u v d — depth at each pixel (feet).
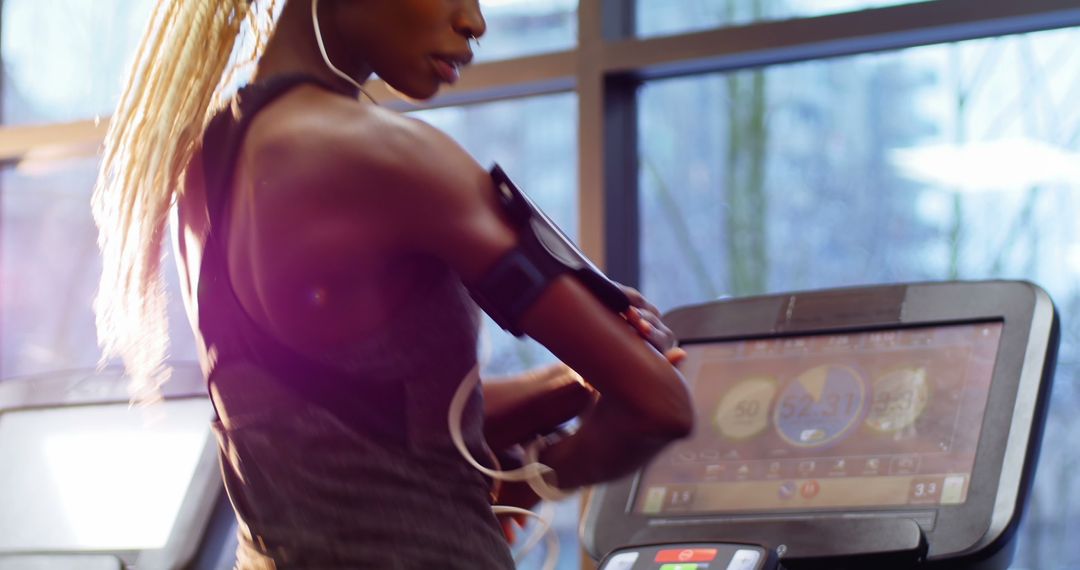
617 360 3.55
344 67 3.94
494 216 3.58
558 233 3.66
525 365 9.32
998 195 7.94
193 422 7.51
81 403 7.89
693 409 3.66
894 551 5.08
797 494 5.56
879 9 7.94
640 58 8.64
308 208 3.49
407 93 3.95
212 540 6.97
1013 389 5.33
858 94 8.39
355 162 3.47
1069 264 7.72
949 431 5.43
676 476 5.89
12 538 7.46
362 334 3.59
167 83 3.88
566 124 9.33
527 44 9.32
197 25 3.88
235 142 3.71
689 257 8.84
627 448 3.74
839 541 5.22
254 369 3.67
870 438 5.60
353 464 3.59
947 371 5.62
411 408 3.65
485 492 3.88
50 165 11.05
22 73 11.30
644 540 5.60
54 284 11.01
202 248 3.83
